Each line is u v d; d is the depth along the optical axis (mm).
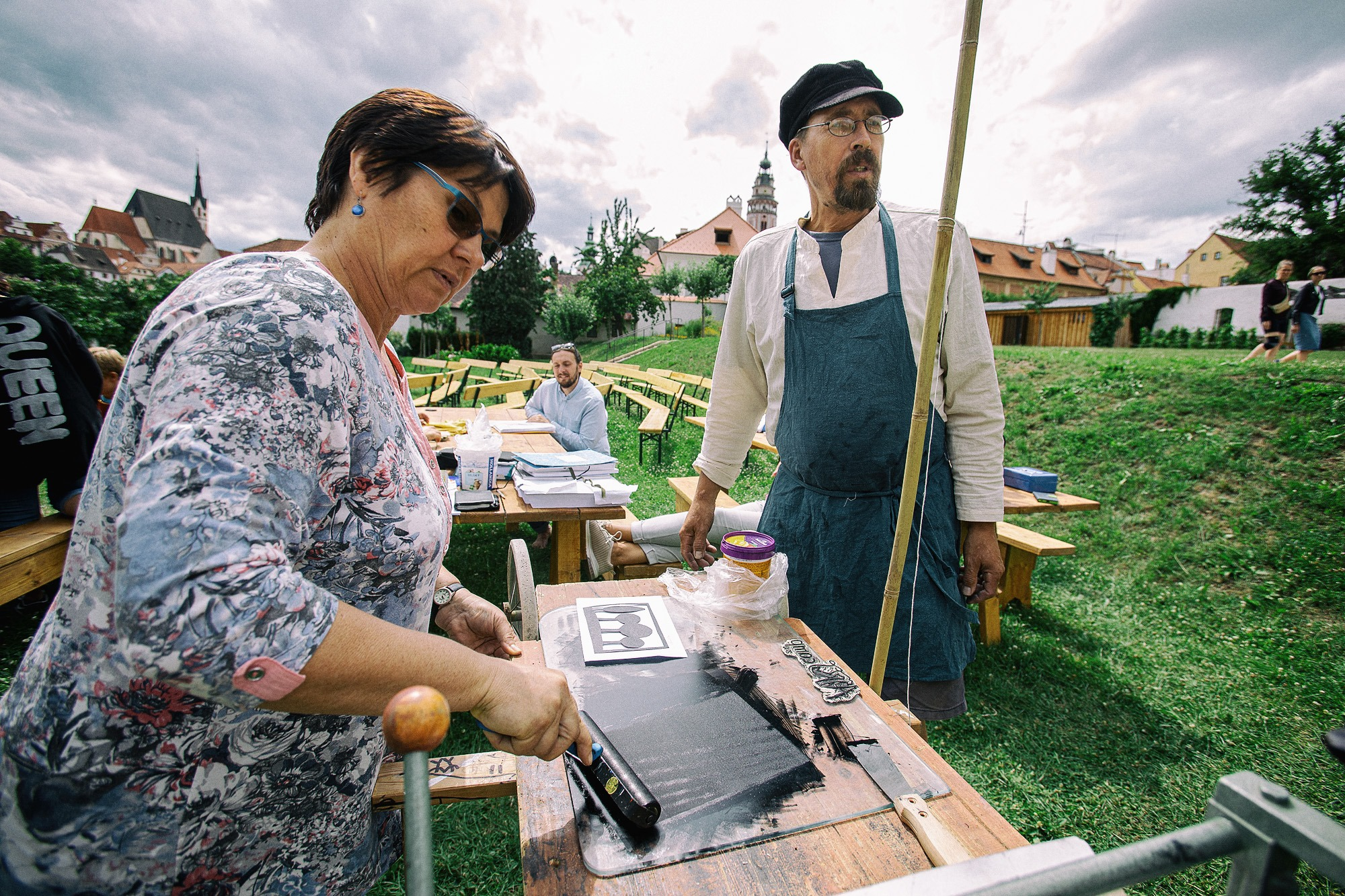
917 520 1686
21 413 2537
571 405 5082
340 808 865
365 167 778
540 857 796
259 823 785
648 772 935
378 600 800
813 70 1642
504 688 726
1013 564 3613
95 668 657
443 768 1139
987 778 2260
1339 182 29375
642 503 5465
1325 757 2387
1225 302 23297
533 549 4328
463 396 8148
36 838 685
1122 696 2766
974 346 1665
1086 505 3348
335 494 727
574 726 816
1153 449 5242
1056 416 6316
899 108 1620
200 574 529
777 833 827
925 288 1641
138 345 656
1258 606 3518
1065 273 59219
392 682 638
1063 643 3246
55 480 2682
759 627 1402
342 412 686
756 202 76750
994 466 1699
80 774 667
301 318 648
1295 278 31219
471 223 826
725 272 39656
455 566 4043
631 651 1274
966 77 1091
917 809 846
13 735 687
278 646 560
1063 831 2055
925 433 1298
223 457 567
